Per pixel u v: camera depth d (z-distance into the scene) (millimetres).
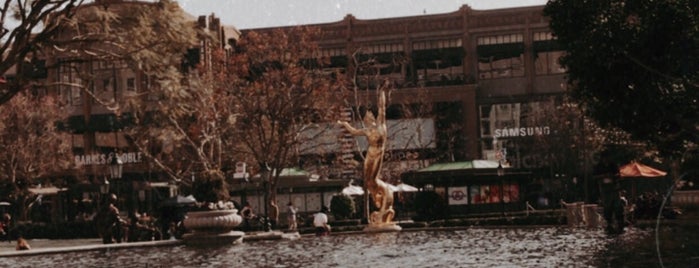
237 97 56281
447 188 54844
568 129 69312
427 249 28531
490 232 38844
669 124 30844
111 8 26703
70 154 71312
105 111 80312
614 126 32188
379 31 86938
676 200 26969
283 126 55500
